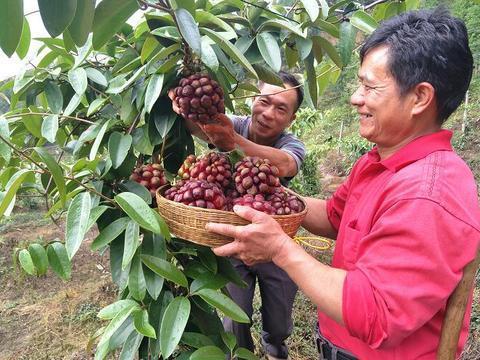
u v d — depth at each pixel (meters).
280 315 2.14
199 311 1.23
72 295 3.80
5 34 0.65
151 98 1.13
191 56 1.17
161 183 1.27
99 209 1.11
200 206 1.04
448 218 0.85
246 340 2.06
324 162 7.88
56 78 1.47
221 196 1.08
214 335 1.24
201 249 1.20
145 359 1.26
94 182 1.23
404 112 0.97
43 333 3.29
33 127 1.47
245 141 1.57
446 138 1.01
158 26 1.17
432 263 0.83
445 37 0.91
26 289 3.97
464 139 6.52
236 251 1.00
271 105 1.93
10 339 3.27
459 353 1.12
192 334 1.17
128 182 1.25
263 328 2.26
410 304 0.83
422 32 0.92
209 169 1.19
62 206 1.23
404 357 1.01
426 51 0.91
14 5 0.62
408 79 0.93
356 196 1.14
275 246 0.97
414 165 0.95
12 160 1.53
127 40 1.41
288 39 1.41
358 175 1.15
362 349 1.12
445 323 0.93
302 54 1.30
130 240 1.05
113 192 1.26
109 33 0.99
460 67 0.93
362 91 1.02
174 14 0.99
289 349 2.63
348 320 0.87
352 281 0.89
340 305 0.88
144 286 1.10
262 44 1.26
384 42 0.97
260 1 1.36
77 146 1.38
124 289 1.21
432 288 0.84
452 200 0.88
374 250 0.90
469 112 7.16
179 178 1.33
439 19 0.95
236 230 0.97
